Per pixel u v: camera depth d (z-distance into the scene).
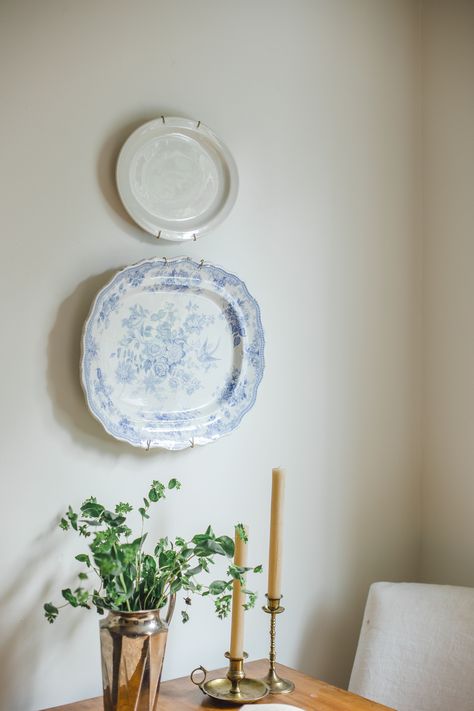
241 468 1.87
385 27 2.21
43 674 1.57
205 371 1.79
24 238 1.56
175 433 1.73
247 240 1.89
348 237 2.10
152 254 1.74
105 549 1.40
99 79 1.67
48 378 1.58
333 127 2.08
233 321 1.83
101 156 1.67
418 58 2.29
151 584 1.49
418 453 2.26
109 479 1.66
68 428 1.61
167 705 1.56
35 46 1.58
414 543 2.24
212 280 1.78
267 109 1.94
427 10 2.27
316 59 2.05
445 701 1.76
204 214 1.79
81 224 1.64
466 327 2.13
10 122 1.55
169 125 1.73
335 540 2.05
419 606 1.88
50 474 1.58
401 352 2.22
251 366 1.85
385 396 2.18
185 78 1.79
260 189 1.92
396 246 2.22
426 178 2.27
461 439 2.14
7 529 1.53
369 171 2.16
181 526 1.76
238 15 1.90
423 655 1.81
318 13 2.06
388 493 2.18
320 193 2.04
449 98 2.20
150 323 1.71
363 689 1.83
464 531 2.12
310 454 2.00
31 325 1.56
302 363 1.99
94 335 1.61
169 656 1.74
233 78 1.88
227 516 1.84
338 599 2.05
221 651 1.82
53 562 1.58
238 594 1.65
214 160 1.81
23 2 1.57
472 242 2.12
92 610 1.63
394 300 2.21
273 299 1.94
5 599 1.52
